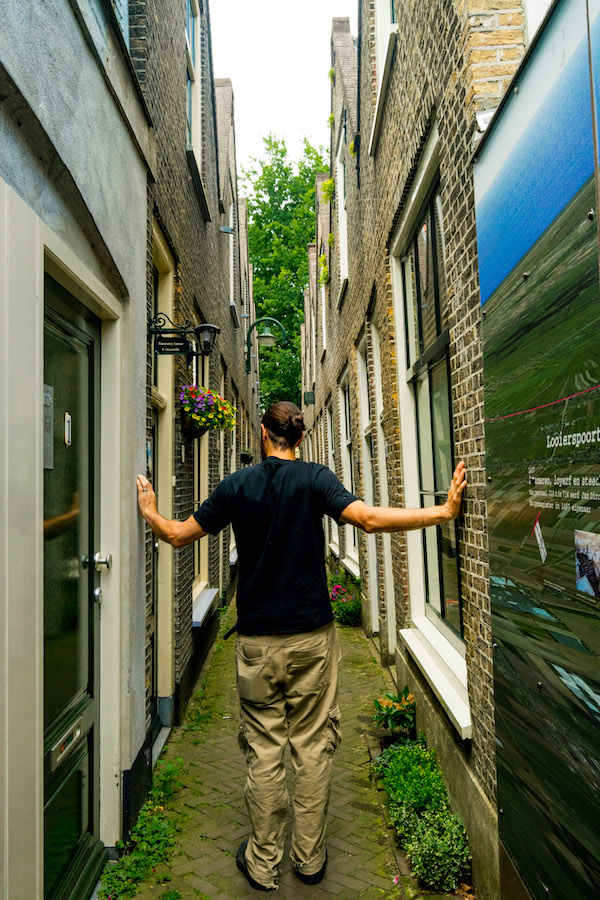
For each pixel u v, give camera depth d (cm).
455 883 252
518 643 196
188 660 496
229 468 1047
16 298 168
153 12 377
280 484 261
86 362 267
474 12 238
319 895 250
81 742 249
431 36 303
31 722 174
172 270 475
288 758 395
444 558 373
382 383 548
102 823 272
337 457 1047
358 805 326
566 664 159
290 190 2603
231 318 1094
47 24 188
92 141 240
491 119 213
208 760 384
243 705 266
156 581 439
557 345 162
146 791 322
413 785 299
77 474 250
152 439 422
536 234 176
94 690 267
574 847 155
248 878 258
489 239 220
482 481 241
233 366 1117
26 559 173
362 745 404
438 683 317
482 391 240
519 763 196
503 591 211
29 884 170
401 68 389
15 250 167
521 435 190
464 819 270
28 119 175
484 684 242
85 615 257
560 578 162
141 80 350
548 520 170
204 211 646
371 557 688
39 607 181
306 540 259
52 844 213
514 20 238
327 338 1244
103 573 278
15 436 167
